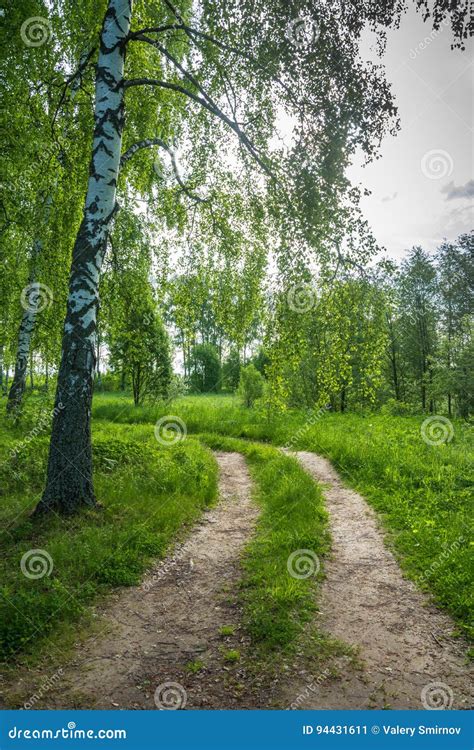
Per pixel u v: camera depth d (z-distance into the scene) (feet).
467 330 105.40
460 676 14.58
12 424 44.19
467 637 16.62
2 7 28.22
